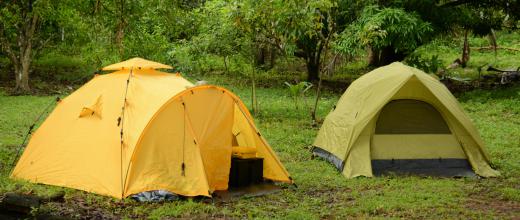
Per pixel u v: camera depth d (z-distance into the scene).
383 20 16.12
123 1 10.99
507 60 25.14
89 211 6.79
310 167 9.47
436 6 18.02
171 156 7.53
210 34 14.40
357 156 9.06
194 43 14.70
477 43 29.41
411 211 6.98
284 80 21.56
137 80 8.16
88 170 7.62
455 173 9.10
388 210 7.04
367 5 16.69
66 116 8.22
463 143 9.22
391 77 9.37
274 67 25.05
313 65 21.22
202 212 6.90
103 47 12.48
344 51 16.39
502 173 9.12
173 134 7.61
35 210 6.63
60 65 24.09
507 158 10.13
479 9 20.12
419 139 9.28
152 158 7.45
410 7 17.56
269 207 7.12
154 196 7.29
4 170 8.56
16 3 17.95
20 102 15.93
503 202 7.49
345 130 9.46
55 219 6.47
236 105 8.34
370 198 7.54
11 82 20.36
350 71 24.61
